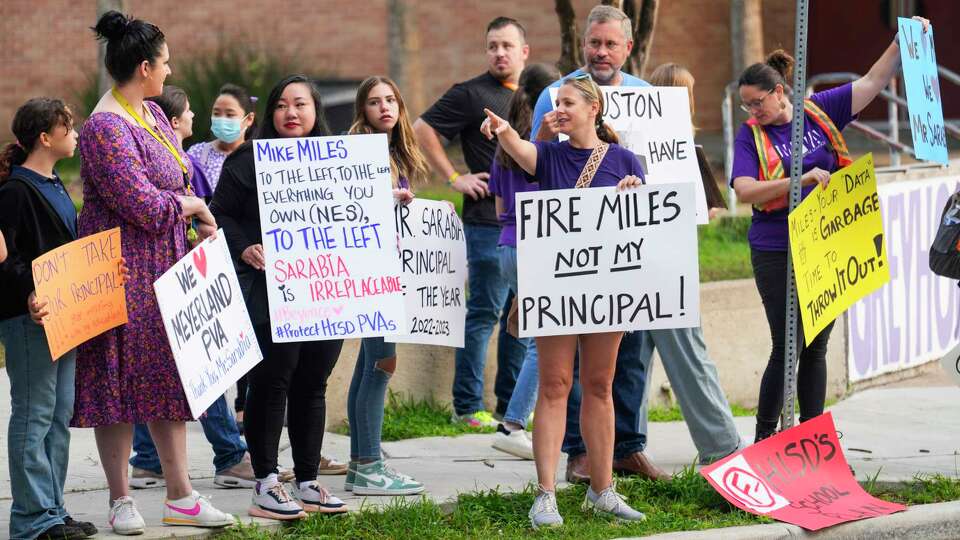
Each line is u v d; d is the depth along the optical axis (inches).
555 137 447.5
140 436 492.1
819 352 509.0
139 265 396.2
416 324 503.8
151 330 396.8
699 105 1653.5
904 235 743.1
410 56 1360.7
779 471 466.9
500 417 607.5
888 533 451.2
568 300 421.4
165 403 398.0
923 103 465.4
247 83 1386.6
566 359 431.5
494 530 429.1
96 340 396.2
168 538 404.8
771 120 492.7
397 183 491.8
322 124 449.7
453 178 594.6
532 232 418.9
